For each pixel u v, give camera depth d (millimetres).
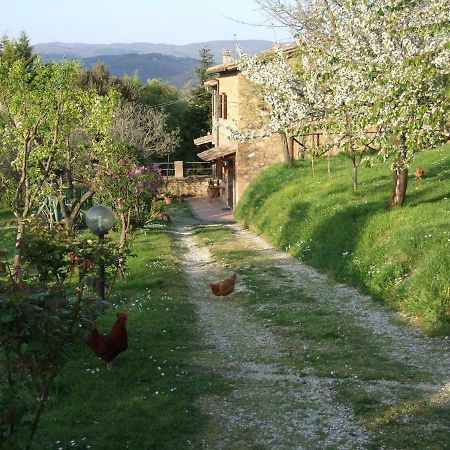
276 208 24562
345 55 16062
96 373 9305
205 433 7406
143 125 50906
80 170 22297
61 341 5613
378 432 7254
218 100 38938
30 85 18453
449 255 12703
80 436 7320
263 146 32938
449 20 12938
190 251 22078
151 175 20359
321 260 17156
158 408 8023
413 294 12414
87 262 7121
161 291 15328
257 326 12219
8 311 5062
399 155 15945
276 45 24938
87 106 19750
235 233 25578
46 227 9836
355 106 15523
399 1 13695
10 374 5449
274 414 7906
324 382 8969
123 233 18125
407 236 14672
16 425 5406
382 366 9531
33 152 18562
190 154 59062
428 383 8750
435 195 18656
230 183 38406
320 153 18078
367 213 18297
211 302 14477
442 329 10961
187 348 10781
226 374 9477
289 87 20750
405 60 12336
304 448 6988
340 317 12438
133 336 11289
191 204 41938
